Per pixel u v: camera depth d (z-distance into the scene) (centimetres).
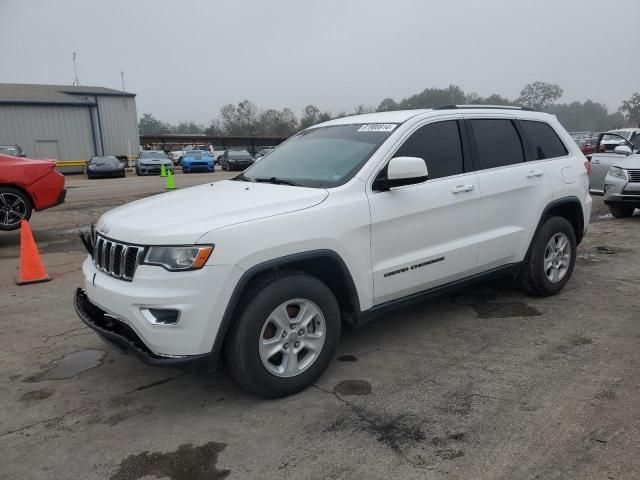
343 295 376
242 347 322
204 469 277
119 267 329
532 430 300
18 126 3488
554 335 437
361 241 366
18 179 852
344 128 452
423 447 289
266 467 277
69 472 278
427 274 411
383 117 443
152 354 314
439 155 427
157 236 309
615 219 988
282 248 326
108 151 4147
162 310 305
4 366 408
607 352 400
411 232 396
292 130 8350
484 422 311
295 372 347
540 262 506
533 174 488
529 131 511
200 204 354
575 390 343
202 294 303
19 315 521
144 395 359
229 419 324
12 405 348
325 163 406
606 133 1210
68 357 423
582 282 581
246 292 327
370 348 422
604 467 266
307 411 330
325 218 347
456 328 459
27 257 631
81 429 318
